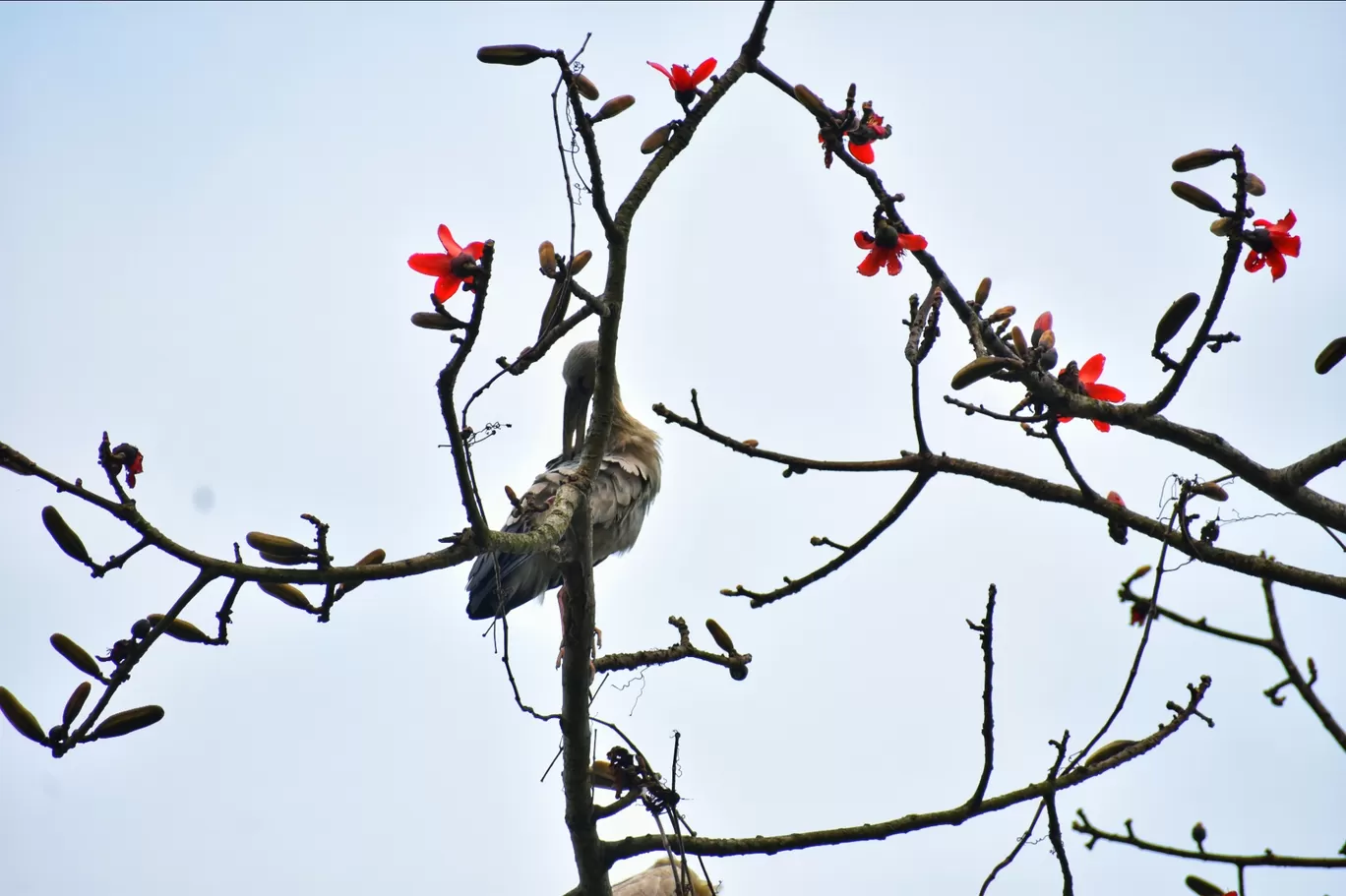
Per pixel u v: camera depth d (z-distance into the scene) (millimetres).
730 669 11344
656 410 10305
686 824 10156
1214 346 8789
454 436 7613
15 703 7199
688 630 11508
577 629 10516
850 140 9680
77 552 7020
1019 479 10195
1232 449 9539
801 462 10250
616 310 9094
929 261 9898
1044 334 9281
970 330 9789
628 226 9008
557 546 9242
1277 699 10945
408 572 7723
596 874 10820
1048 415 9422
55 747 7242
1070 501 10086
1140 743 10094
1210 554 9695
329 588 7609
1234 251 8273
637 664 11195
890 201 9695
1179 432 9422
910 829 9906
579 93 8602
